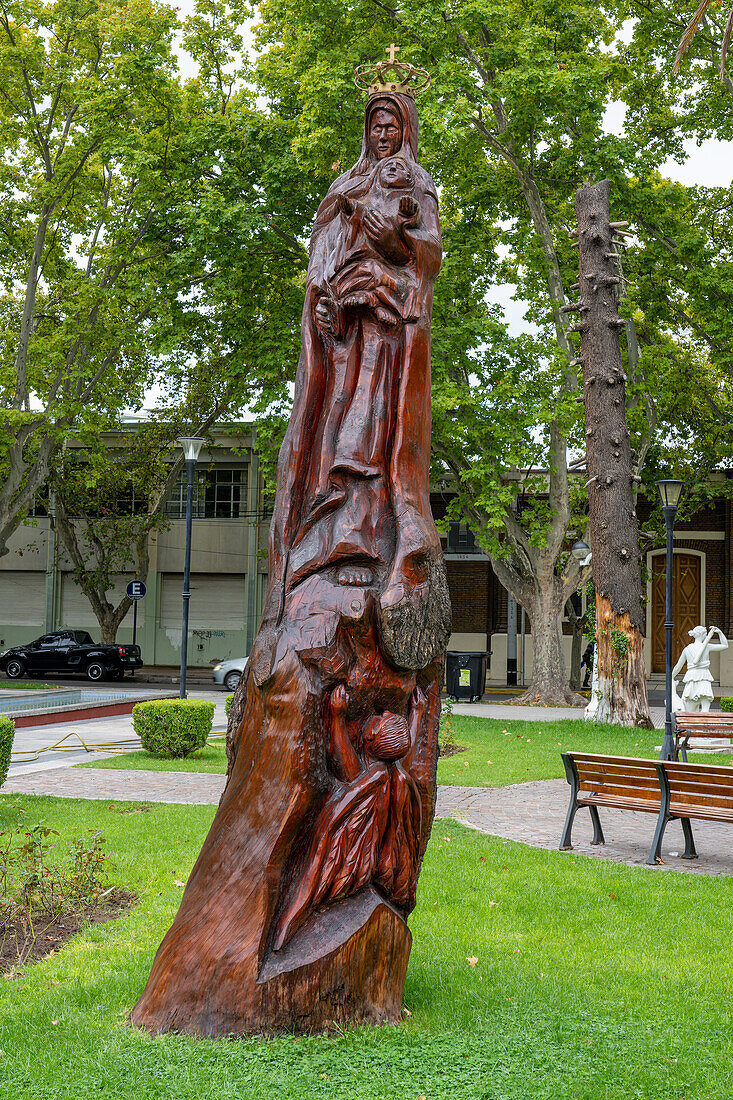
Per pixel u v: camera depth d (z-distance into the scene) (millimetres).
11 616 39812
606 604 18047
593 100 21312
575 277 24719
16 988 4906
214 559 38812
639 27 23297
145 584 35844
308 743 4324
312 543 4758
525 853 8102
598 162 22234
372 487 4812
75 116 24641
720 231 26734
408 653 4508
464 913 6355
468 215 23781
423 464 4934
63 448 32500
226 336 23375
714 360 26188
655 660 35000
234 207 20453
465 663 24000
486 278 24516
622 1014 4547
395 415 4910
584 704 23047
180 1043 4016
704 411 30141
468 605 35750
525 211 24375
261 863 4219
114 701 20406
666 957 5520
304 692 4348
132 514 35500
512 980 5039
